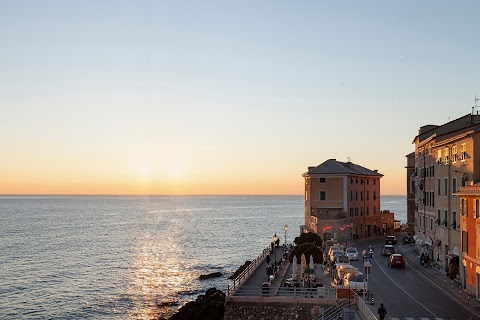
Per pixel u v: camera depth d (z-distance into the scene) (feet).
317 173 331.77
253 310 136.26
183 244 456.45
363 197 363.35
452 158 188.65
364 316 119.24
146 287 268.82
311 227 324.19
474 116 227.40
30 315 211.41
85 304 230.89
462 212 166.61
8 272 303.89
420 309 132.26
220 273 301.84
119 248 423.64
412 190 335.88
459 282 170.50
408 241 307.58
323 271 190.49
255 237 516.32
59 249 409.90
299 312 134.51
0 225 635.66
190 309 188.75
